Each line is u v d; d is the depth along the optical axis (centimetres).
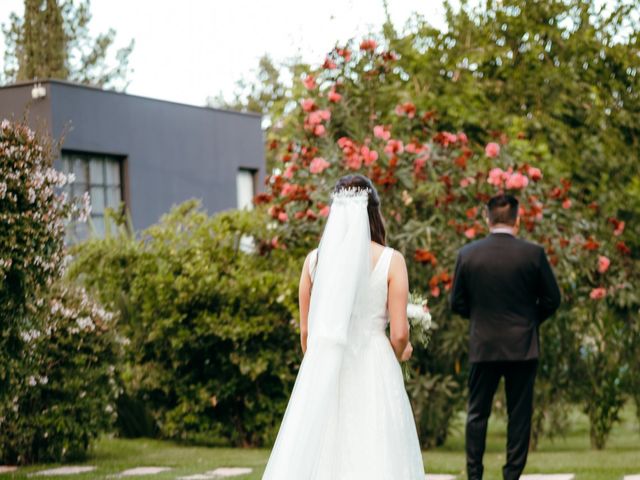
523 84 1130
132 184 1739
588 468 696
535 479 650
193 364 967
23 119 659
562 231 907
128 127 1739
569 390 921
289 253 970
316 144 945
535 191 890
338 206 421
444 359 895
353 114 972
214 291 933
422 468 420
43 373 784
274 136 1074
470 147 1027
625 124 1093
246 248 1041
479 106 1090
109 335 848
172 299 948
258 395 953
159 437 1040
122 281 1032
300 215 915
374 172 865
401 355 418
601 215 974
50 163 660
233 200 2012
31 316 664
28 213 627
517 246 604
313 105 933
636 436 1098
